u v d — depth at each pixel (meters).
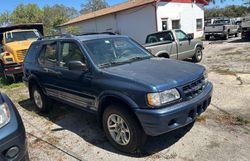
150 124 3.51
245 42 17.67
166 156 3.84
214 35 21.88
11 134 3.04
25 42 10.98
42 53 5.78
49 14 51.53
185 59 11.66
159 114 3.44
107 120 4.12
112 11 25.80
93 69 4.29
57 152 4.26
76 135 4.80
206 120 4.90
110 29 26.95
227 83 7.32
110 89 3.91
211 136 4.29
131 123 3.74
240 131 4.39
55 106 6.43
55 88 5.32
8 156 3.02
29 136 4.96
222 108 5.45
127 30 25.11
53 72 5.24
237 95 6.19
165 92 3.52
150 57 5.07
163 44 9.96
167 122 3.49
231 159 3.62
